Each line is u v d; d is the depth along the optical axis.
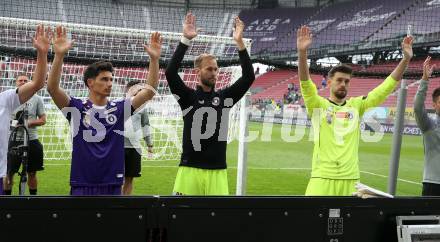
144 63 5.53
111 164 3.02
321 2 35.56
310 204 1.94
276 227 1.90
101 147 3.01
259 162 10.98
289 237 1.92
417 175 9.44
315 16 34.34
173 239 1.79
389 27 27.45
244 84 3.52
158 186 7.29
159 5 27.45
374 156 12.38
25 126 4.30
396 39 24.27
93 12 23.59
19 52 5.20
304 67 3.63
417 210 2.11
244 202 1.86
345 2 33.84
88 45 5.34
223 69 5.70
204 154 3.33
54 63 2.89
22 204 1.66
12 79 5.66
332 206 1.97
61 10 21.86
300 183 8.25
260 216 1.88
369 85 23.86
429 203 2.12
